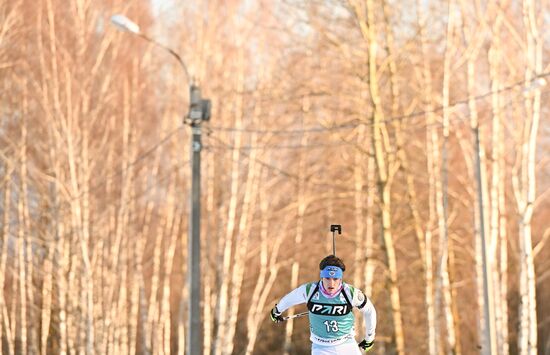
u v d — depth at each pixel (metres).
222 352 43.72
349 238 40.19
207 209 45.59
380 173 36.72
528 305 32.22
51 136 41.41
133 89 45.72
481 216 26.34
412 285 46.09
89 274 38.59
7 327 42.72
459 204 44.84
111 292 42.09
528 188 32.78
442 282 35.19
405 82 40.22
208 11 47.34
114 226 45.50
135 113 45.78
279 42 46.91
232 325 43.00
